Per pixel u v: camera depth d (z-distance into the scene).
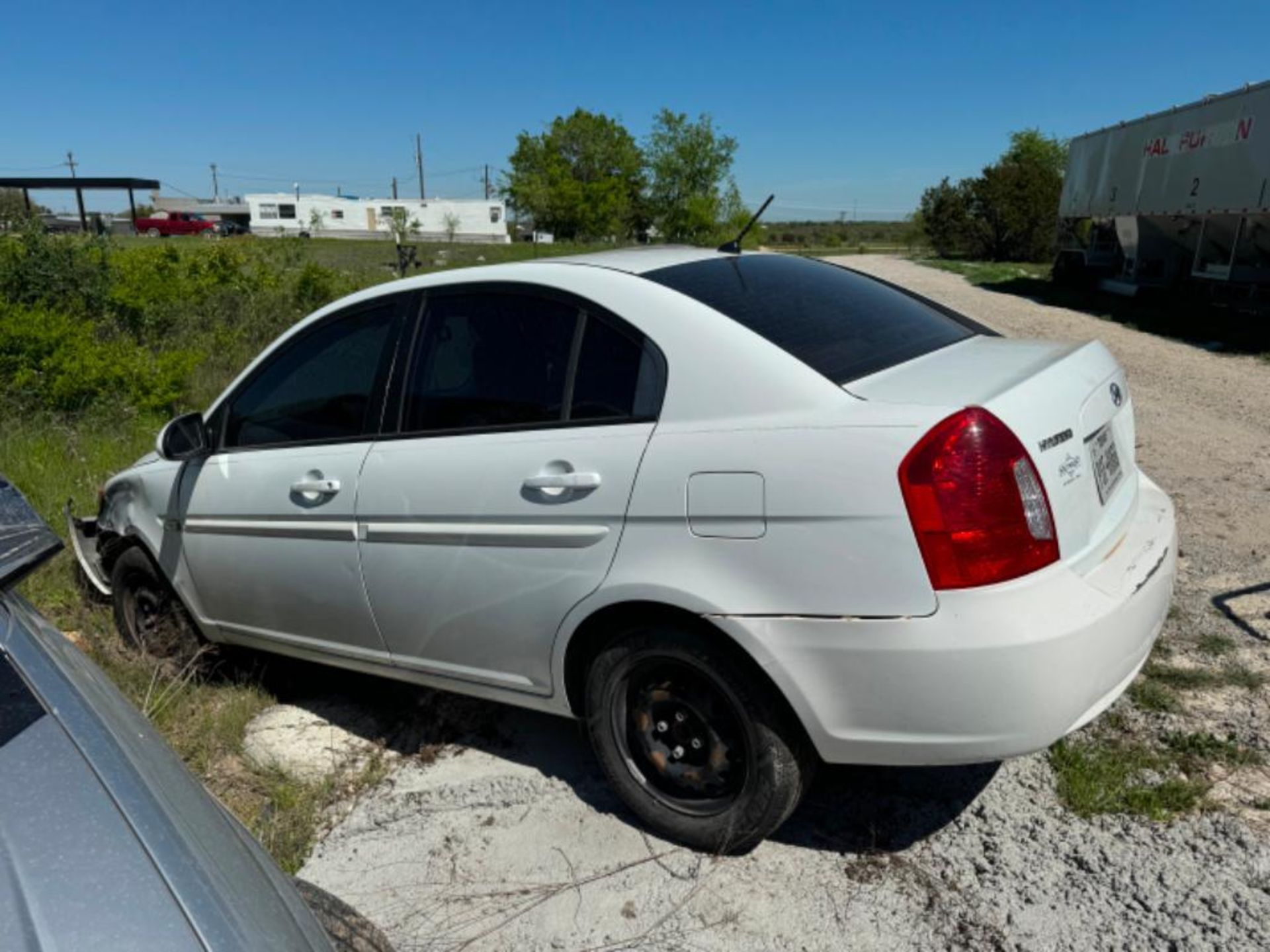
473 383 3.09
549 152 75.75
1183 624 4.05
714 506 2.52
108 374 8.44
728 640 2.58
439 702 3.89
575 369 2.88
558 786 3.23
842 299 3.20
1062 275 23.91
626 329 2.81
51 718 1.51
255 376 3.73
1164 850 2.70
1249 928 2.40
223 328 11.45
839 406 2.47
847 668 2.39
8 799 1.36
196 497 3.81
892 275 28.11
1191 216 16.48
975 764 3.10
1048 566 2.38
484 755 3.47
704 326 2.70
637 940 2.54
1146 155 18.34
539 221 67.94
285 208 71.81
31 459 6.80
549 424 2.89
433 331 3.23
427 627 3.18
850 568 2.36
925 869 2.71
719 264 3.19
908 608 2.32
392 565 3.20
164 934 1.20
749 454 2.49
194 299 12.48
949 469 2.30
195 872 1.31
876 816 2.96
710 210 57.41
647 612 2.71
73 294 11.37
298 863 2.95
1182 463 6.77
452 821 3.10
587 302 2.91
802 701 2.47
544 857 2.89
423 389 3.21
